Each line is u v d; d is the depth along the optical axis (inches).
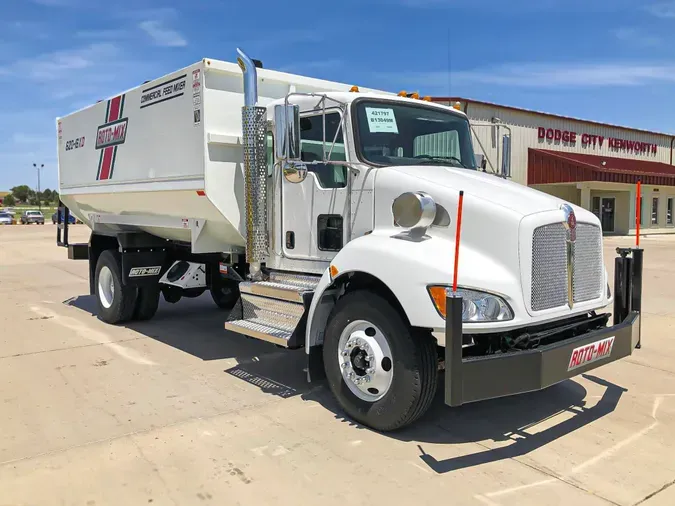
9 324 326.3
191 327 319.0
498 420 179.3
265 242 215.8
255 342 283.6
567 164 1106.7
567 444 161.8
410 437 165.9
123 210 302.0
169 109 236.1
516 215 152.0
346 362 174.6
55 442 162.9
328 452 155.9
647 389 209.2
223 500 131.8
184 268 305.6
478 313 145.8
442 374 206.4
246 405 192.7
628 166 1256.2
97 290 339.6
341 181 192.4
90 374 228.2
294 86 241.6
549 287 157.2
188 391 207.3
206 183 216.4
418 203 157.2
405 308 151.8
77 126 323.3
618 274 188.1
